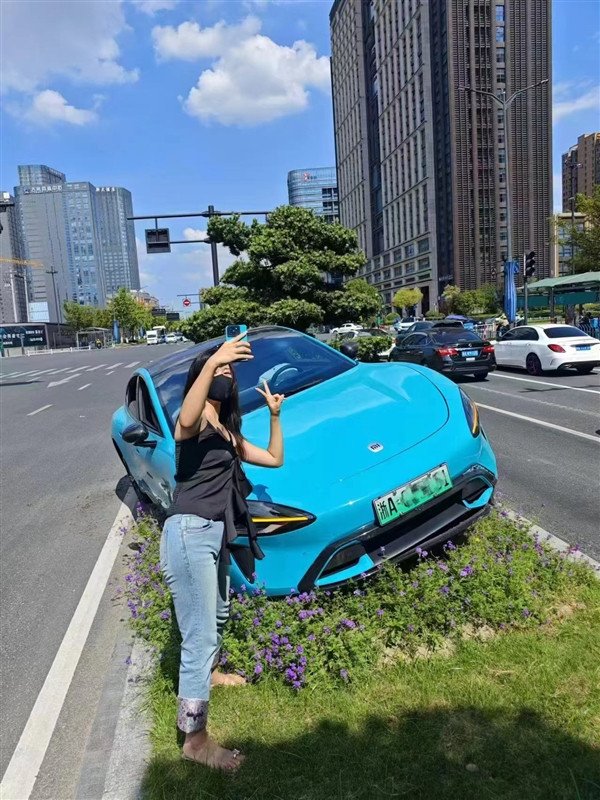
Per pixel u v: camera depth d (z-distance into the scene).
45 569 4.88
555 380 14.38
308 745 2.39
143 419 4.89
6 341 78.38
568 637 2.91
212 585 2.40
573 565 3.51
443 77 87.62
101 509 6.38
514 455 7.03
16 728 2.92
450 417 3.70
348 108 133.12
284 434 3.62
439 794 2.09
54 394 19.19
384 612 3.08
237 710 2.65
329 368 4.85
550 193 89.44
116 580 4.49
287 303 12.77
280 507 3.04
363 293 13.73
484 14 84.81
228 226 15.00
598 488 5.54
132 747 2.54
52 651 3.61
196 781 2.28
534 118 87.75
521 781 2.11
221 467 2.44
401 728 2.43
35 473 8.35
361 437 3.49
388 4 105.00
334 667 2.79
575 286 27.47
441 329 16.36
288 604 3.10
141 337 116.25
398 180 106.81
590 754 2.20
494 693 2.57
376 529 3.13
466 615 3.07
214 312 13.12
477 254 88.44
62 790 2.48
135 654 3.26
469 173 87.44
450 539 3.76
